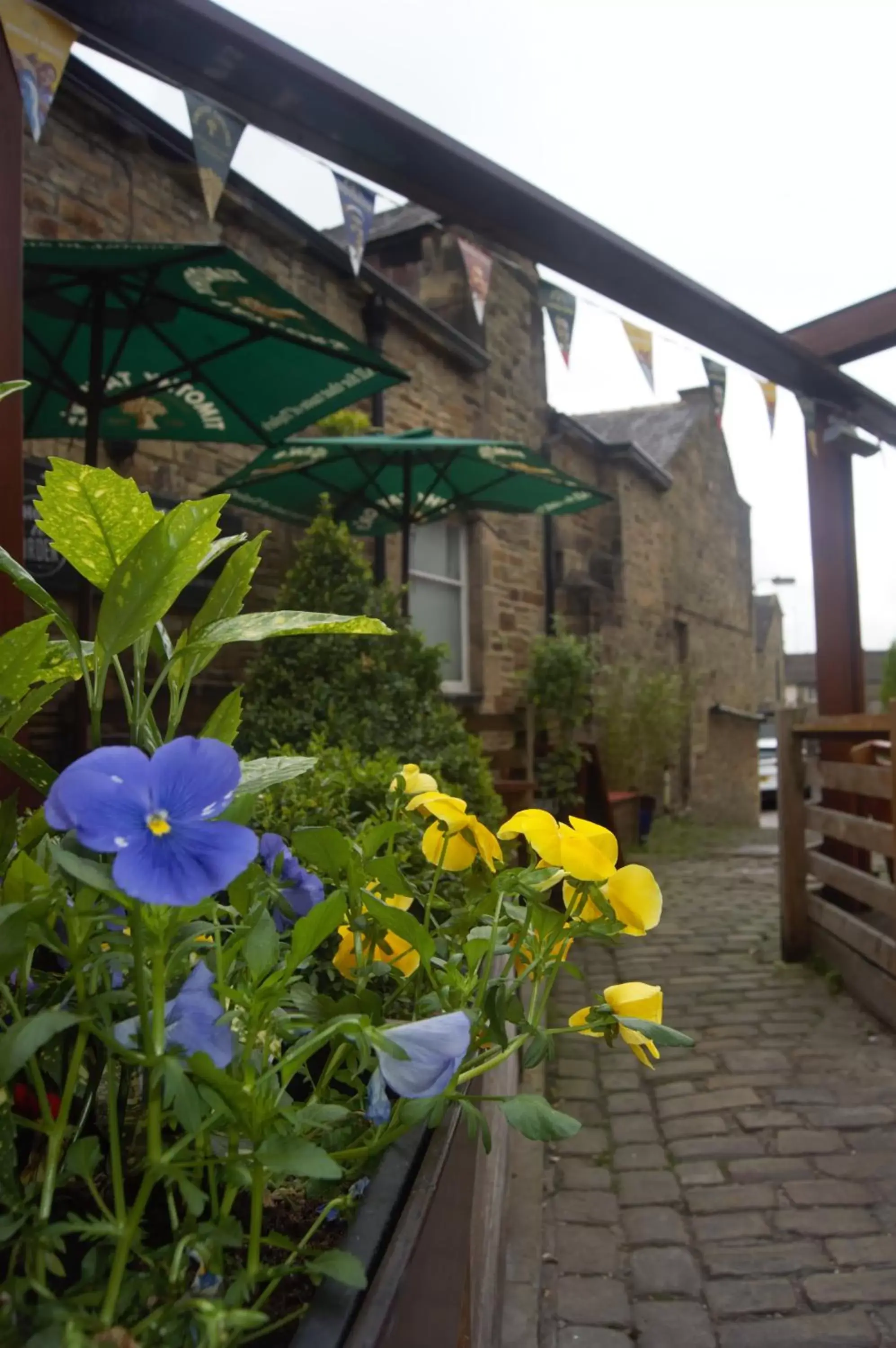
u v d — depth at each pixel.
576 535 11.06
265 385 4.40
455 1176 0.84
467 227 3.60
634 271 4.05
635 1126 3.35
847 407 5.82
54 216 4.93
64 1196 0.80
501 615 9.38
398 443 5.35
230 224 6.07
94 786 0.56
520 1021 0.89
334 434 6.64
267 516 6.52
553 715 8.76
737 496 16.55
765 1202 2.82
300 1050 0.65
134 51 2.46
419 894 1.03
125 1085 0.81
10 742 0.75
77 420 4.66
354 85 2.85
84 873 0.56
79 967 0.64
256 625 0.78
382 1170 0.75
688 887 8.12
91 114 5.11
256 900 0.77
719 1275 2.48
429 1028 0.70
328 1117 0.68
